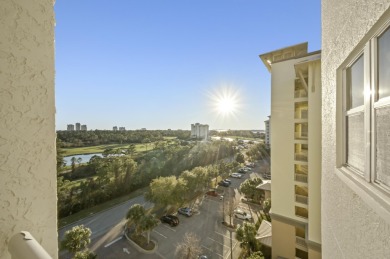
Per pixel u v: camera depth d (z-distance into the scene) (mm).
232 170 45531
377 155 1525
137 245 17469
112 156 36062
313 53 12000
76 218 22359
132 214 18312
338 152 2275
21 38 803
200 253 16219
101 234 19266
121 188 29016
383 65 1464
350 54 1907
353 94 2053
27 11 827
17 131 779
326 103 2801
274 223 13539
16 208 771
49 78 886
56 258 887
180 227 20734
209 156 48500
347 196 1969
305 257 12844
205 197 29531
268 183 26656
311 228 11328
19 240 720
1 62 748
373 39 1541
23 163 792
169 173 35625
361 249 1650
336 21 2309
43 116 857
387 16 1313
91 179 26875
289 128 12891
